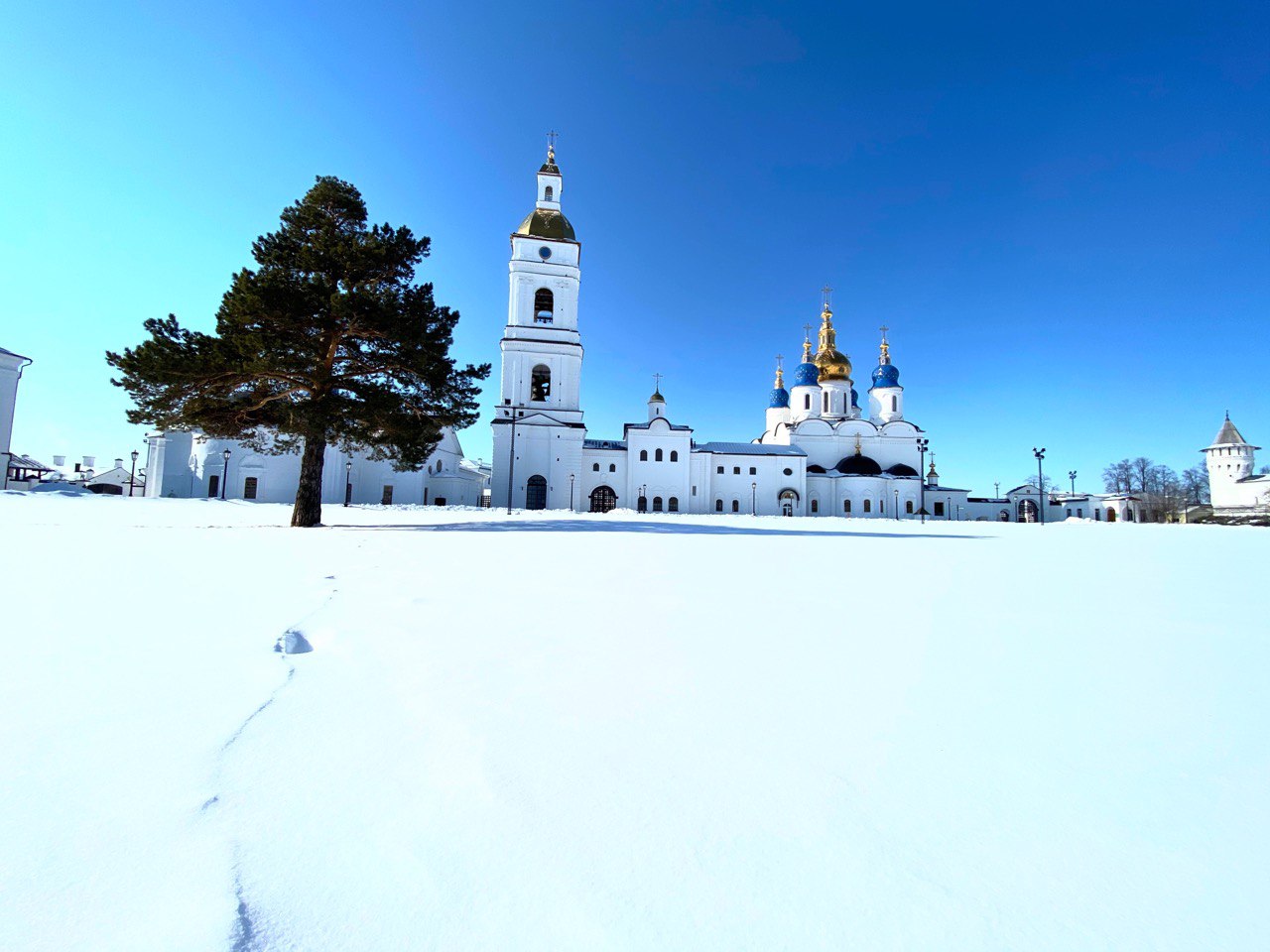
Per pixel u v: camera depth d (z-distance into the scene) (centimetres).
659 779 235
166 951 149
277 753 248
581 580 717
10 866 177
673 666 375
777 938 159
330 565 793
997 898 175
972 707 315
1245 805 219
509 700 312
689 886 179
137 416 1712
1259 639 463
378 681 336
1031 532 2475
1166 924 164
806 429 6412
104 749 245
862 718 299
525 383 4803
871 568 918
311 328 1756
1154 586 747
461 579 699
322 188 1889
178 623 447
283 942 154
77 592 557
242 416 1808
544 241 4909
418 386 1944
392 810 211
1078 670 379
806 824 207
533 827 203
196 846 189
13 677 322
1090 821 210
